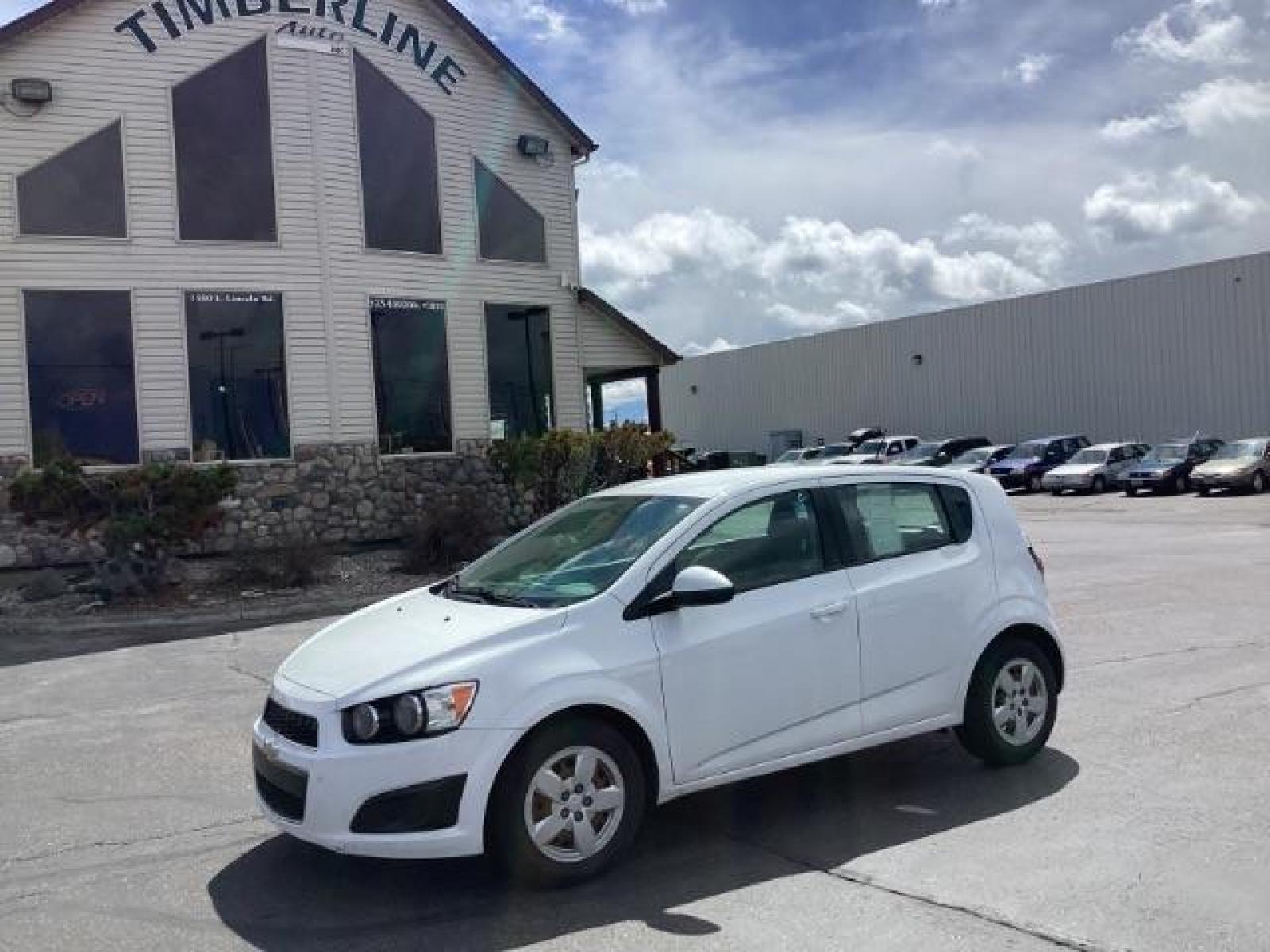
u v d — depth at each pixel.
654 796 4.97
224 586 14.91
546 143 20.56
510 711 4.59
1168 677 8.23
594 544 5.52
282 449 17.50
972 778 6.04
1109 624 10.60
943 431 45.34
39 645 11.99
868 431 44.50
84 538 14.51
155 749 7.37
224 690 9.20
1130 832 5.11
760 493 5.57
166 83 16.88
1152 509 27.41
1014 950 4.00
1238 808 5.37
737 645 5.18
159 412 16.66
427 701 4.52
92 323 16.39
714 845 5.21
